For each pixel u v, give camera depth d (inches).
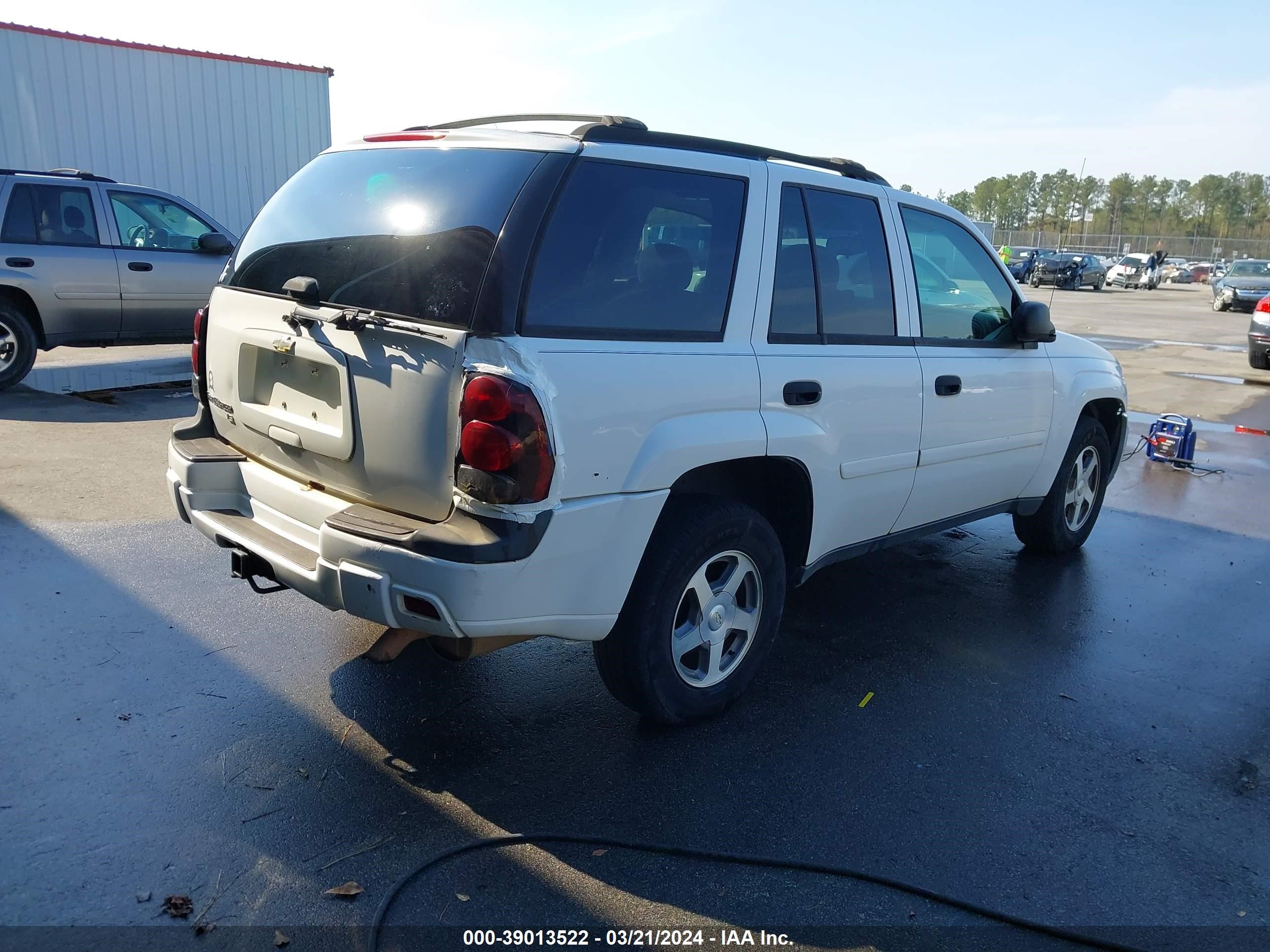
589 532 114.2
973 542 239.9
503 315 107.5
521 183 113.9
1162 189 4960.6
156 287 379.9
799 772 130.0
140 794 116.5
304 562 120.0
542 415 106.7
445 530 107.3
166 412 328.8
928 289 169.9
